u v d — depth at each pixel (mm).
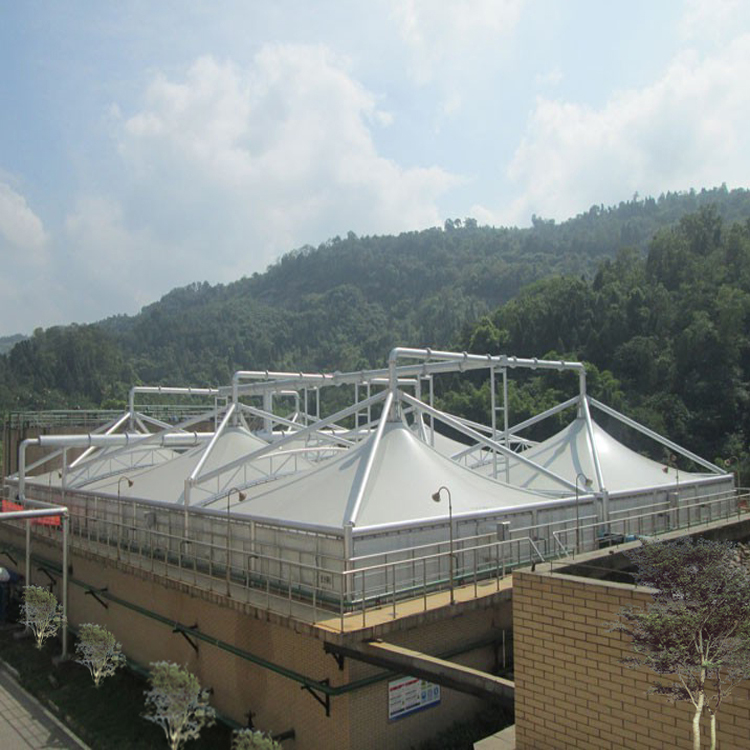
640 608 11414
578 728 12656
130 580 29828
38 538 39031
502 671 22641
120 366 181500
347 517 21812
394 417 28906
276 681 21297
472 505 25422
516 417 89375
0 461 78125
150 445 47344
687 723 11180
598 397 85562
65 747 23203
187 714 20312
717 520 37281
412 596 22422
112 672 27078
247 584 23344
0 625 36625
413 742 19969
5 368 165250
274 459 37094
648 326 96000
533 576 13484
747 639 9195
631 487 34344
